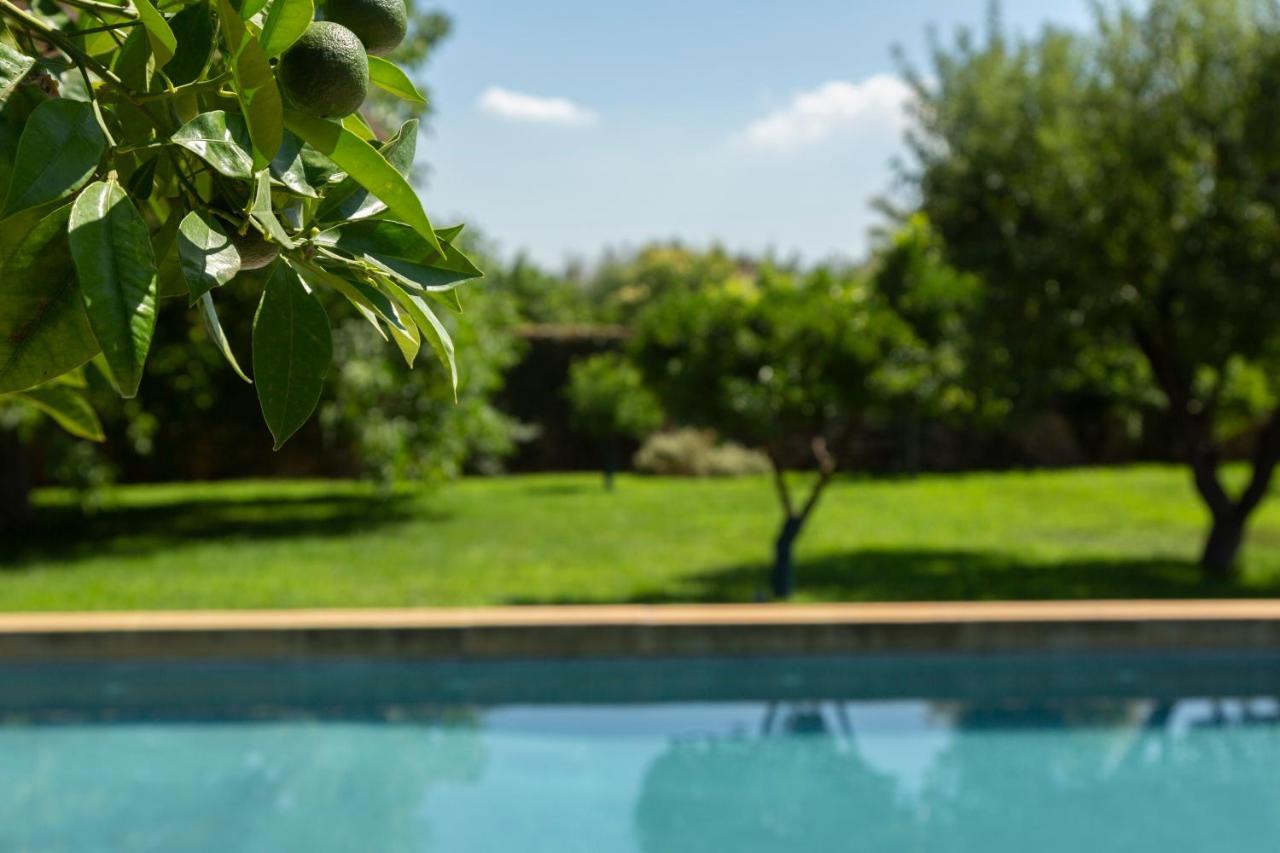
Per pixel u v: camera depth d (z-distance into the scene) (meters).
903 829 3.92
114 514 12.68
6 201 0.60
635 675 5.50
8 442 11.72
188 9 0.75
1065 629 5.62
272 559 9.16
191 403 12.80
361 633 5.41
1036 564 8.98
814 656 5.56
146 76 0.75
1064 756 4.68
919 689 5.53
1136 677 5.62
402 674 5.41
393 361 11.88
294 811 4.05
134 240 0.61
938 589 7.84
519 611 5.68
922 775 4.46
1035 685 5.57
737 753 4.69
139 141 0.76
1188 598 7.68
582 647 5.51
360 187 0.75
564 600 7.39
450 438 12.66
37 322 0.64
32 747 4.71
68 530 11.29
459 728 4.98
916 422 16.91
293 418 0.68
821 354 7.00
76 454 11.19
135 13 0.74
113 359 0.58
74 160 0.62
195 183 0.81
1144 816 4.07
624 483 15.88
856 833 3.91
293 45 0.67
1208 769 4.53
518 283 28.33
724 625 5.53
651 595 7.56
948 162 8.59
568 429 17.25
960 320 7.94
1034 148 8.22
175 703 5.23
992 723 5.07
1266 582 8.25
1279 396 8.58
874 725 5.03
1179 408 8.80
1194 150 7.91
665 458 16.88
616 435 17.22
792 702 5.34
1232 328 7.69
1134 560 9.22
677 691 5.46
